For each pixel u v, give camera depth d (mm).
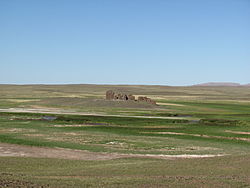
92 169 24844
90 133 49031
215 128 56750
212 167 25312
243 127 58406
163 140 43750
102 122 63438
